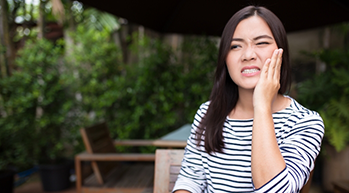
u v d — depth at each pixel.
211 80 3.41
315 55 3.50
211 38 3.48
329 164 3.03
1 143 3.16
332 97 3.11
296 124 0.79
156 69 3.48
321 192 3.10
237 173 0.86
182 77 3.41
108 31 3.83
